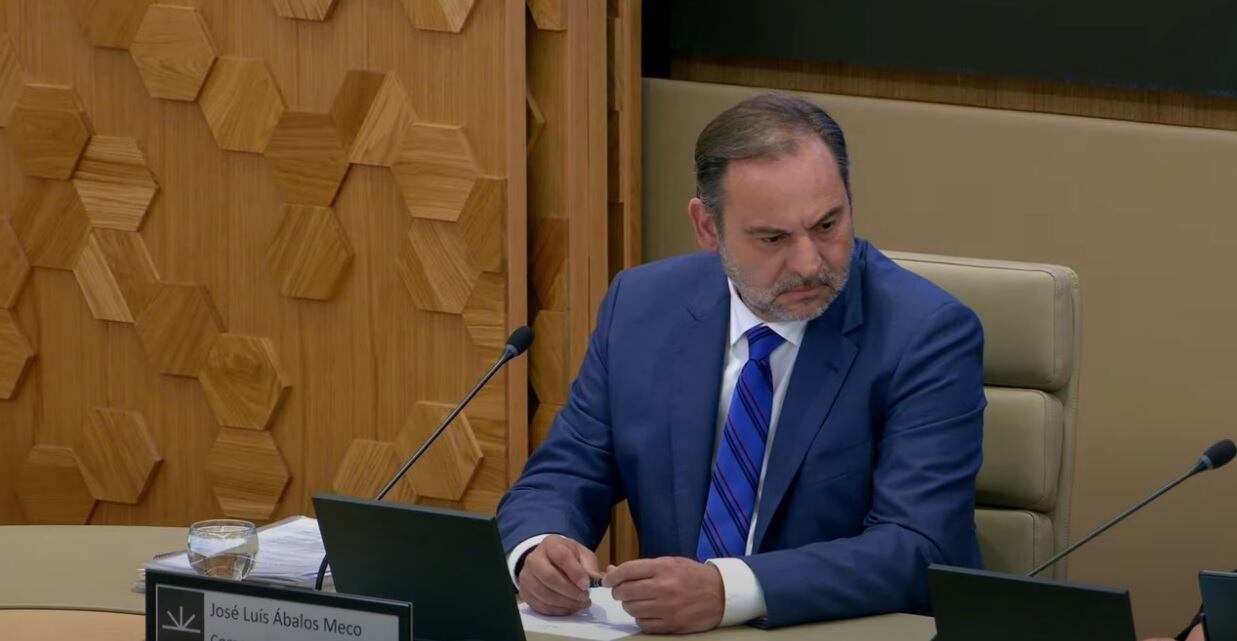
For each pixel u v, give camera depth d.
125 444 14.47
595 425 9.30
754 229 8.03
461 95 13.06
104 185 14.12
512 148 13.00
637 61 14.88
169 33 13.68
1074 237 13.45
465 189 13.05
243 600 6.32
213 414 14.23
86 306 14.43
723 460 8.61
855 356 8.54
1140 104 13.30
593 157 14.18
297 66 13.45
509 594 6.73
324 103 13.41
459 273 13.22
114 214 14.14
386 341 13.59
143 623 7.46
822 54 14.41
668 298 9.20
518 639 6.81
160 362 14.22
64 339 14.54
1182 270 13.02
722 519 8.53
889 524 8.10
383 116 13.23
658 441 8.88
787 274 8.05
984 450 9.24
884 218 14.27
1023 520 9.20
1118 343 13.31
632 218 14.99
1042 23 13.40
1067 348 9.20
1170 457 13.14
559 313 13.93
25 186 14.38
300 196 13.58
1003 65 13.60
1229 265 12.84
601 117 14.26
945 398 8.36
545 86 13.84
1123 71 13.12
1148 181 13.09
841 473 8.45
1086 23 13.22
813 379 8.54
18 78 14.20
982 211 13.84
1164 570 13.16
